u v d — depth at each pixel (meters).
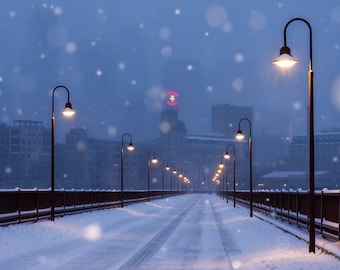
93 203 46.47
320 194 20.69
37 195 30.11
